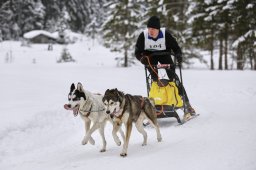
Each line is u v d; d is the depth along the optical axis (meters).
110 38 33.66
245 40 25.92
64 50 44.66
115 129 6.07
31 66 33.84
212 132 7.03
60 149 6.76
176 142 6.51
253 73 22.08
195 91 14.70
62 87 15.31
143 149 6.24
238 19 25.98
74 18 69.56
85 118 6.50
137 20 32.72
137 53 8.23
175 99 8.01
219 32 28.02
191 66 34.16
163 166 5.00
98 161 5.60
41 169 5.45
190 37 29.33
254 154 5.18
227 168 4.66
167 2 29.80
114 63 42.84
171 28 29.97
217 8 27.14
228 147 5.73
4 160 6.19
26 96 12.37
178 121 8.10
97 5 72.75
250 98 12.12
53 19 66.69
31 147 6.99
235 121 8.02
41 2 63.56
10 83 16.52
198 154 5.48
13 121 8.17
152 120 6.68
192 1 28.55
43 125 8.42
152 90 7.96
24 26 62.09
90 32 66.25
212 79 19.33
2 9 59.31
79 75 22.62
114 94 5.87
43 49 52.00
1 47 51.16
